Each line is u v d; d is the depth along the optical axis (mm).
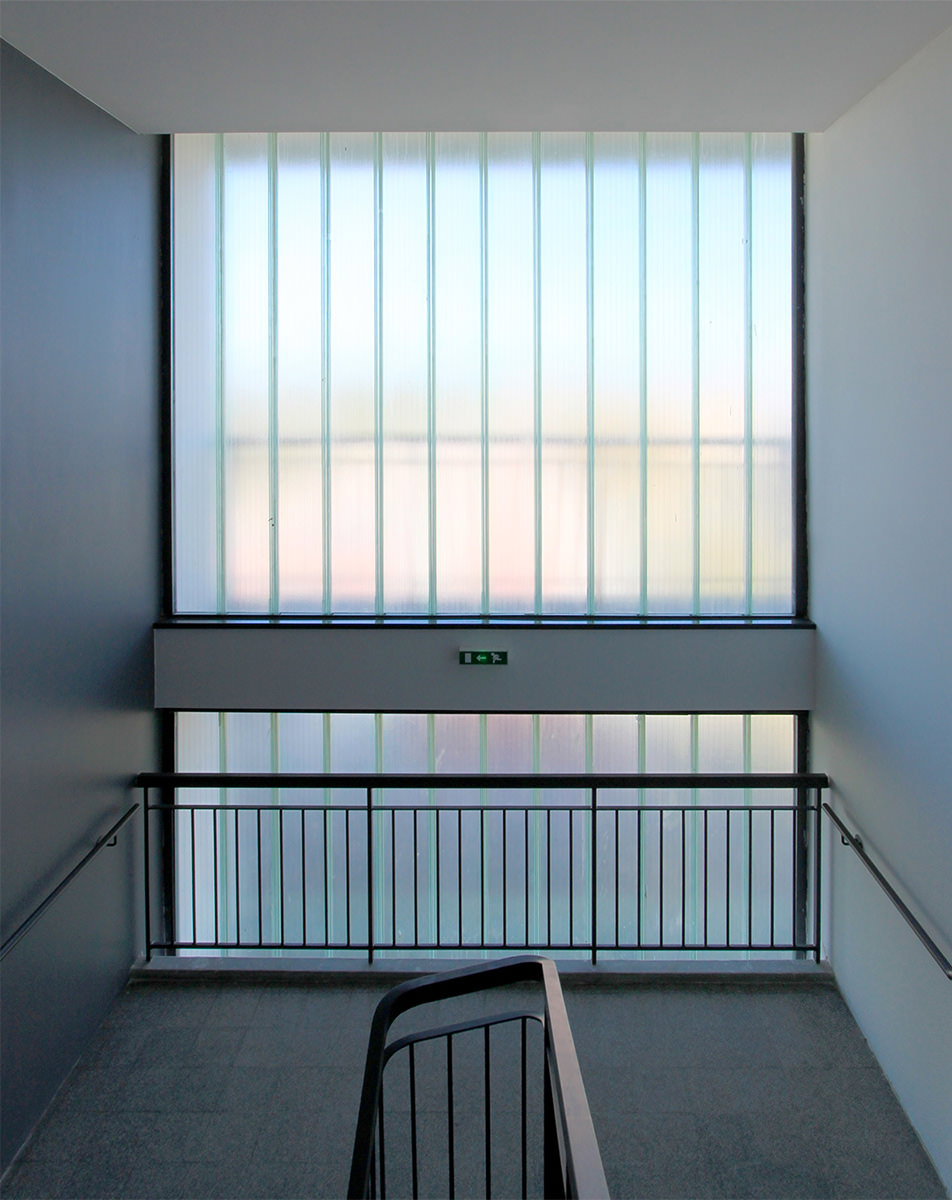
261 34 3047
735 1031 3773
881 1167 3053
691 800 4734
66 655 3480
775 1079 3480
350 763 4688
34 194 3227
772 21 2975
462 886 4766
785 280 4594
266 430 4637
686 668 4457
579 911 4770
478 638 4473
